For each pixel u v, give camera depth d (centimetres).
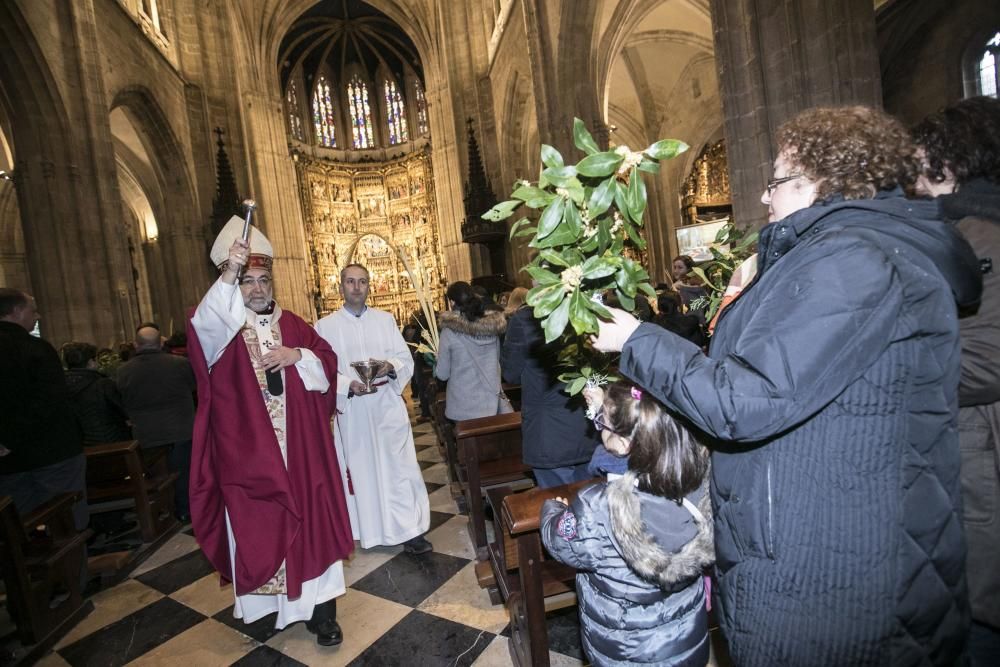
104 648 283
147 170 1580
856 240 91
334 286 3112
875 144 99
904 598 92
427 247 3219
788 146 108
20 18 800
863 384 91
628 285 122
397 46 3269
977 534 129
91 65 947
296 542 253
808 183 106
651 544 128
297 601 259
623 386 138
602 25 1152
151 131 1434
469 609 286
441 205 2461
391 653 255
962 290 98
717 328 116
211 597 328
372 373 328
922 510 92
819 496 95
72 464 338
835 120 103
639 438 128
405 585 317
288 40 2953
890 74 1106
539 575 211
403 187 3309
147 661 268
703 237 1158
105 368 610
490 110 1848
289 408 266
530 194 122
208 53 1758
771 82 524
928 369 92
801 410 88
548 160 124
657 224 1767
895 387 91
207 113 1709
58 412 332
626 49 1565
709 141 1689
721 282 259
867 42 466
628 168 119
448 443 462
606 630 145
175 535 444
